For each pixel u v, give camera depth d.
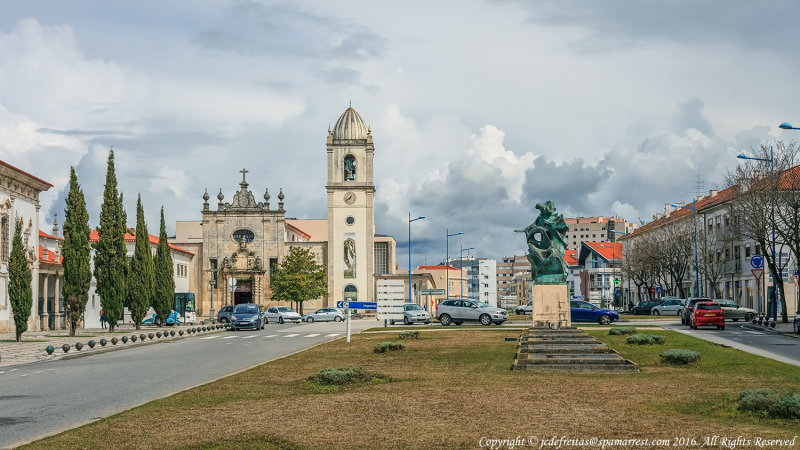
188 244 109.50
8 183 54.59
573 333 32.97
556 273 38.91
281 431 12.39
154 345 41.19
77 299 51.25
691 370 21.08
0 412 15.91
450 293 158.25
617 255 153.50
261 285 107.81
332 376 18.72
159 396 18.17
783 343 34.72
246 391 17.67
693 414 13.59
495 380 18.84
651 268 97.69
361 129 110.94
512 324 61.09
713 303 47.91
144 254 61.47
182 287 103.56
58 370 26.42
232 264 107.88
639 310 90.19
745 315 62.22
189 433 12.40
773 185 57.56
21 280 44.75
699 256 88.38
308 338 45.50
